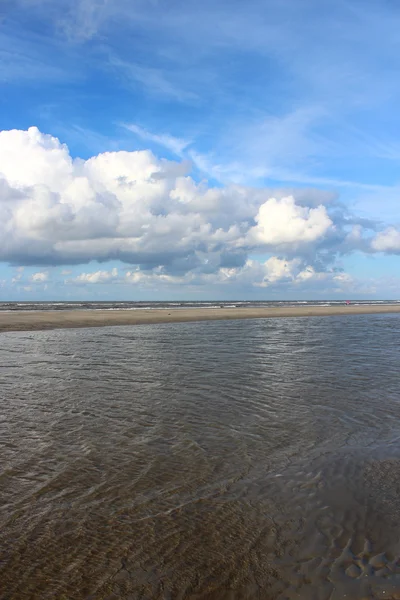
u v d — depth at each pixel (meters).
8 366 15.85
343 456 7.54
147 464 7.06
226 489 6.23
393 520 5.46
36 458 7.23
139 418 9.53
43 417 9.51
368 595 4.11
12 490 6.09
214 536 5.05
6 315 45.16
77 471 6.75
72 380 13.42
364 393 12.11
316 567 4.52
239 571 4.44
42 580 4.26
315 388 12.68
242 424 9.23
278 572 4.43
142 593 4.11
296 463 7.20
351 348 22.33
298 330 34.28
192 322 43.66
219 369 15.62
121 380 13.50
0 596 4.01
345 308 88.19
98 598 4.03
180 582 4.27
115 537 5.00
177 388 12.49
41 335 28.27
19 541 4.88
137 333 30.33
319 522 5.38
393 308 93.50
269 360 17.92
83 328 34.66
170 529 5.18
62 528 5.15
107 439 8.19
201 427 8.98
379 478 6.66
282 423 9.34
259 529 5.21
